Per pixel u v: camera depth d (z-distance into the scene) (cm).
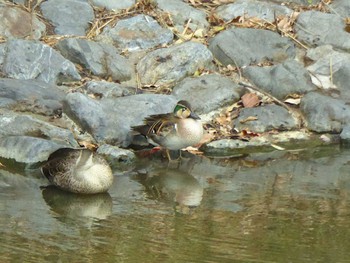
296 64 1500
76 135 1311
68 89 1409
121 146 1311
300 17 1628
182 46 1493
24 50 1423
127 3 1603
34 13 1534
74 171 1138
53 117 1335
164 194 1152
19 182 1179
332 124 1406
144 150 1321
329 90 1490
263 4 1650
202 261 916
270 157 1326
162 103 1372
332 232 1014
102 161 1155
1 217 1039
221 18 1617
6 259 912
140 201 1122
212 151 1338
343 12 1677
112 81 1459
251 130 1386
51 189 1159
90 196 1139
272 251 949
